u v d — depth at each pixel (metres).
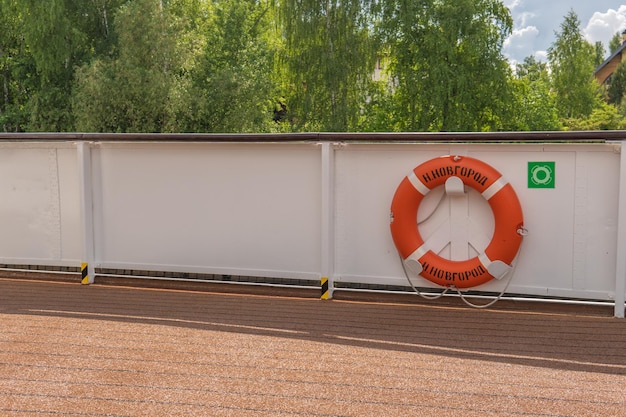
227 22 30.14
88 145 6.37
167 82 25.27
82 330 4.59
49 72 28.67
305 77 28.64
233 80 26.59
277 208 6.03
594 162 5.29
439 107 27.52
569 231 5.38
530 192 5.43
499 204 5.28
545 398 3.35
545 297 5.51
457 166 5.36
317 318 5.11
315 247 5.97
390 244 5.81
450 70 27.62
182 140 5.98
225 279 6.28
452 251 5.59
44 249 6.62
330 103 28.88
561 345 4.38
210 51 29.84
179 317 5.06
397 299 5.79
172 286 6.33
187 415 3.09
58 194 6.53
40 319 4.90
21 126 30.12
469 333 4.69
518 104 30.14
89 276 6.43
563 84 50.72
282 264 6.05
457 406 3.24
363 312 5.35
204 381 3.56
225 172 6.12
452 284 5.50
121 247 6.42
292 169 5.96
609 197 5.27
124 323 4.82
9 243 6.70
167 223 6.30
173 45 25.84
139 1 25.81
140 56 25.95
